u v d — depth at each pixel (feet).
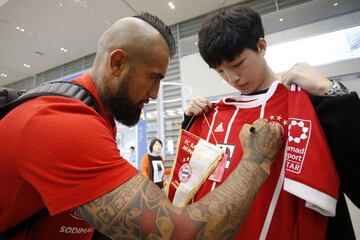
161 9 12.77
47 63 18.39
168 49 2.16
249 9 2.30
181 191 2.48
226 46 2.13
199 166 2.44
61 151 1.38
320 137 1.69
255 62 2.22
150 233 1.34
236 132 2.42
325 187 1.59
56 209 1.34
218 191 1.55
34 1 11.77
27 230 1.69
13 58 17.38
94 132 1.50
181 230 1.35
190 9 12.90
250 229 2.01
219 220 1.40
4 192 1.55
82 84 2.05
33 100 1.67
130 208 1.37
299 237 1.76
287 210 1.89
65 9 12.40
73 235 2.01
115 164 1.48
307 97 1.86
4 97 1.88
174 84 13.71
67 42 15.48
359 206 1.78
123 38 1.99
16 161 1.44
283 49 11.25
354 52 10.01
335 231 1.80
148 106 14.15
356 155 1.62
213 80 12.58
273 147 1.80
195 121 2.98
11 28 13.85
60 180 1.36
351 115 1.66
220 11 2.38
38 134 1.41
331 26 10.61
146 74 2.05
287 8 11.71
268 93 2.29
